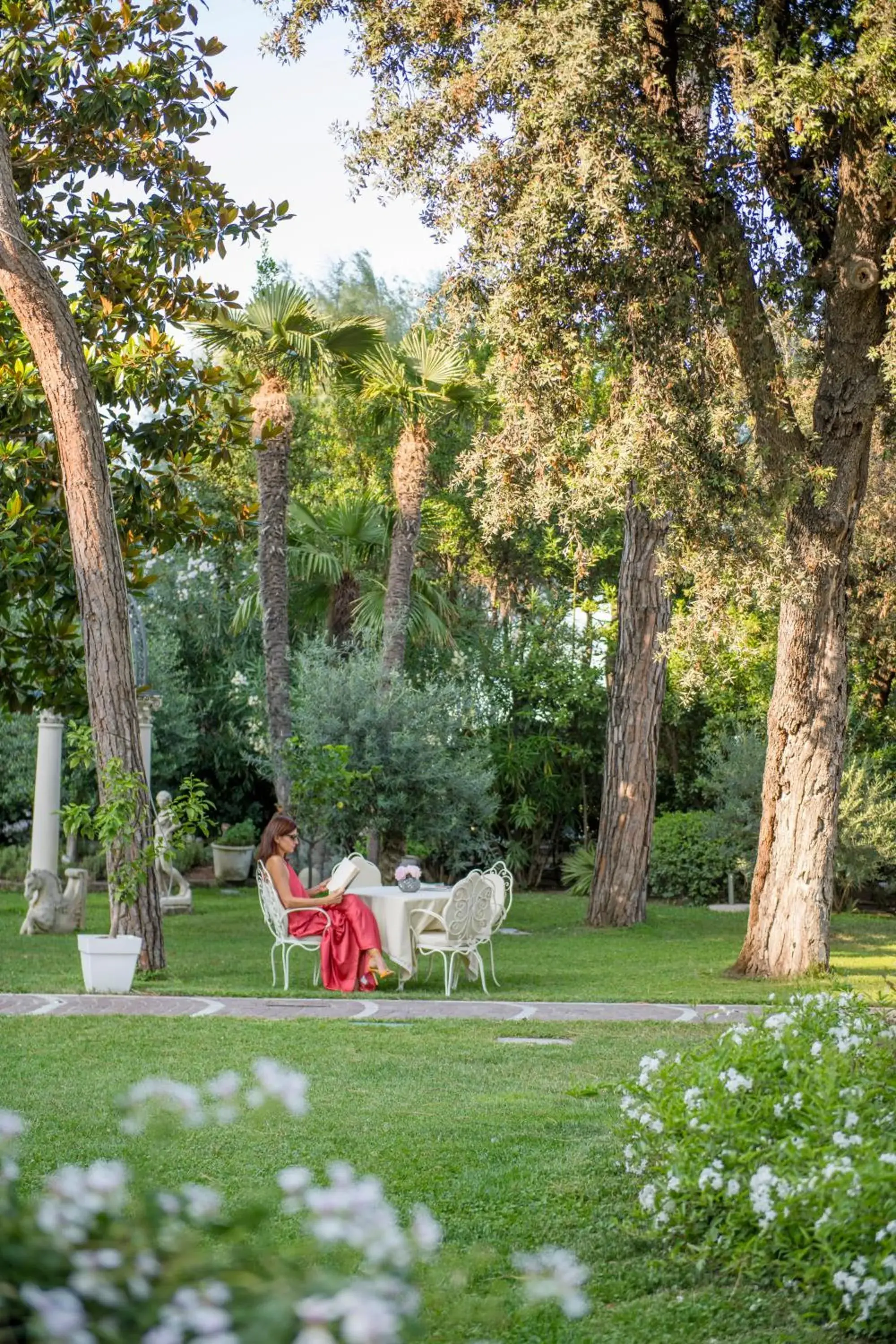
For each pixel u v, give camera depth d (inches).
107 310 496.4
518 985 455.8
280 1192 173.3
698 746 1024.9
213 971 478.9
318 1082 266.4
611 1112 242.5
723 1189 158.6
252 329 759.1
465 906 434.6
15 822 968.3
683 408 442.0
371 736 697.0
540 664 984.9
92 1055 288.2
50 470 496.1
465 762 730.2
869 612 815.1
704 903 877.2
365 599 900.0
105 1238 71.6
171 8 482.3
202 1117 99.2
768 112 413.7
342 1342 65.2
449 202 458.0
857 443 482.6
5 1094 246.5
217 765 999.6
